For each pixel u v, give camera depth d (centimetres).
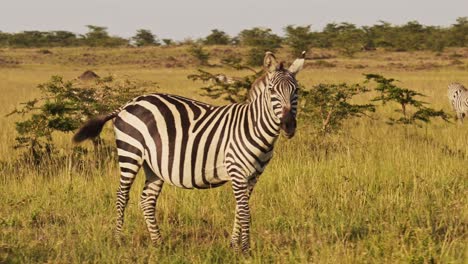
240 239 1564
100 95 2739
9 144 2891
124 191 1644
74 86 2864
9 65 13838
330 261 1370
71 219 1805
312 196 1942
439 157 2481
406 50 18362
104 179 2227
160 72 11325
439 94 5475
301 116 2939
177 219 1852
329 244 1552
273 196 1989
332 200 1909
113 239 1648
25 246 1527
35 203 1934
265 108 1466
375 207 1864
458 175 2214
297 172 2236
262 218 1781
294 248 1531
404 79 7925
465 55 16038
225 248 1554
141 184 2116
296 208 1861
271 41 18025
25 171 2353
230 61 3166
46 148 2581
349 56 15950
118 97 2745
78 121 2602
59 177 2270
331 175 2214
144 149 1600
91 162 2459
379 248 1440
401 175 2195
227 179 1552
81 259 1479
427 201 1886
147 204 1642
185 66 13725
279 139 2731
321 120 2902
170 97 1627
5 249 1491
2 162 2506
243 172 1500
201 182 1557
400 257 1355
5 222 1748
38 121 2531
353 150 2642
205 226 1786
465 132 3253
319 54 16762
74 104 2630
